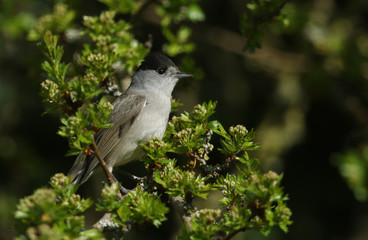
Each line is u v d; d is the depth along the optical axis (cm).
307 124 1558
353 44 1348
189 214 649
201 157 675
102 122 602
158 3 1072
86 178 884
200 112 673
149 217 566
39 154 1419
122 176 1305
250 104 1492
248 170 598
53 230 482
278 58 1448
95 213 1309
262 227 539
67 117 652
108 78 813
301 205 1492
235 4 1503
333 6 1512
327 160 1534
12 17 1166
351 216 1487
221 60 1466
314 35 1338
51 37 662
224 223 542
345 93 1471
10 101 1376
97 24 849
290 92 1453
